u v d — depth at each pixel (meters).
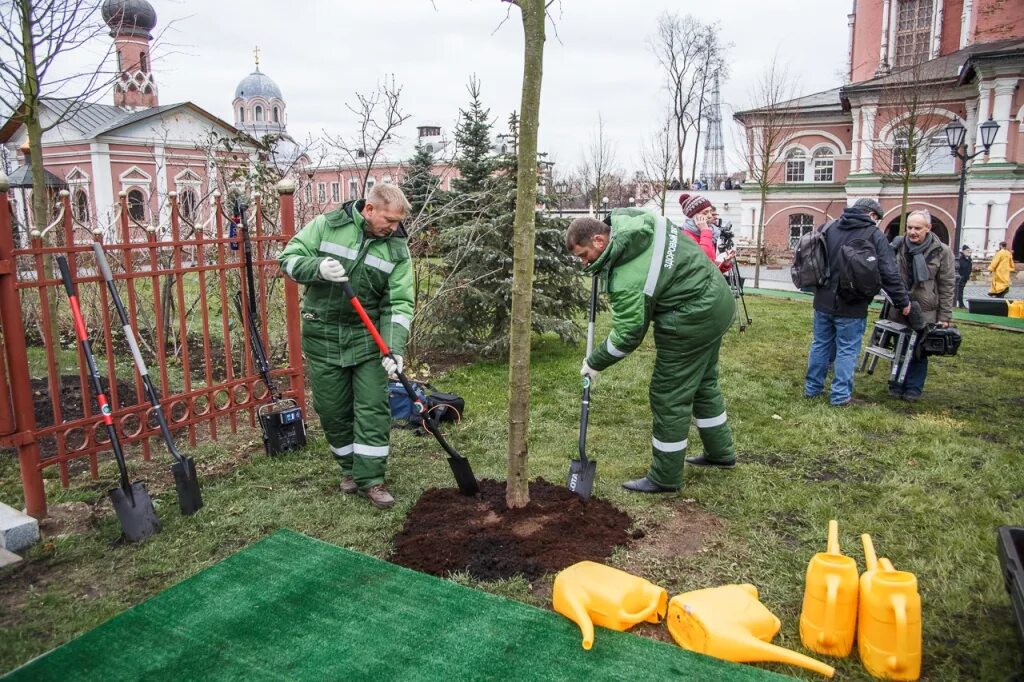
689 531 3.50
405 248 3.77
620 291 3.53
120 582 3.04
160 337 4.35
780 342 8.67
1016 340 8.88
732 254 9.01
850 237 5.50
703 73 38.31
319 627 2.66
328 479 4.16
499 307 7.65
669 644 2.57
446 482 4.10
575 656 2.49
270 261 5.21
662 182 32.75
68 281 3.59
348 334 3.73
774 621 2.63
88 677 2.39
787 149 29.02
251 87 44.19
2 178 3.36
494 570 3.05
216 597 2.87
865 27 30.23
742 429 5.11
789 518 3.65
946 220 25.23
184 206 10.05
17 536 3.30
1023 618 2.17
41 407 5.56
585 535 3.37
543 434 5.05
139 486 3.44
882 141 25.81
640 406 5.77
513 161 7.28
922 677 2.43
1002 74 22.05
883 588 2.40
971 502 3.83
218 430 5.11
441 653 2.50
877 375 6.80
